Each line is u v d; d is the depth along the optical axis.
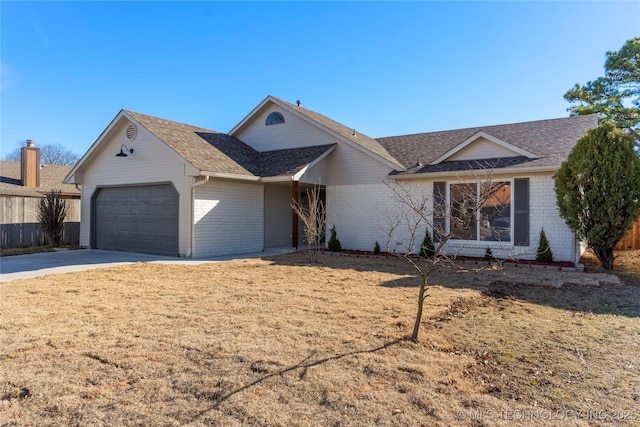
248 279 8.38
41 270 9.82
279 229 16.27
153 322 5.16
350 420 2.81
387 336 4.57
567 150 11.44
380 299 6.46
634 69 19.44
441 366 3.75
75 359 3.90
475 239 11.76
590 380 3.54
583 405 3.08
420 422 2.79
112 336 4.58
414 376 3.52
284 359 3.87
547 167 10.47
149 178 13.36
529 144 12.45
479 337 4.69
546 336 4.75
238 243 13.67
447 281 8.11
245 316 5.43
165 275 8.94
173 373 3.57
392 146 16.48
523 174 11.12
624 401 3.15
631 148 9.47
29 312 5.69
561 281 8.04
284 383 3.36
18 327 4.94
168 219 12.88
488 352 4.21
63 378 3.47
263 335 4.61
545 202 10.86
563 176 9.94
